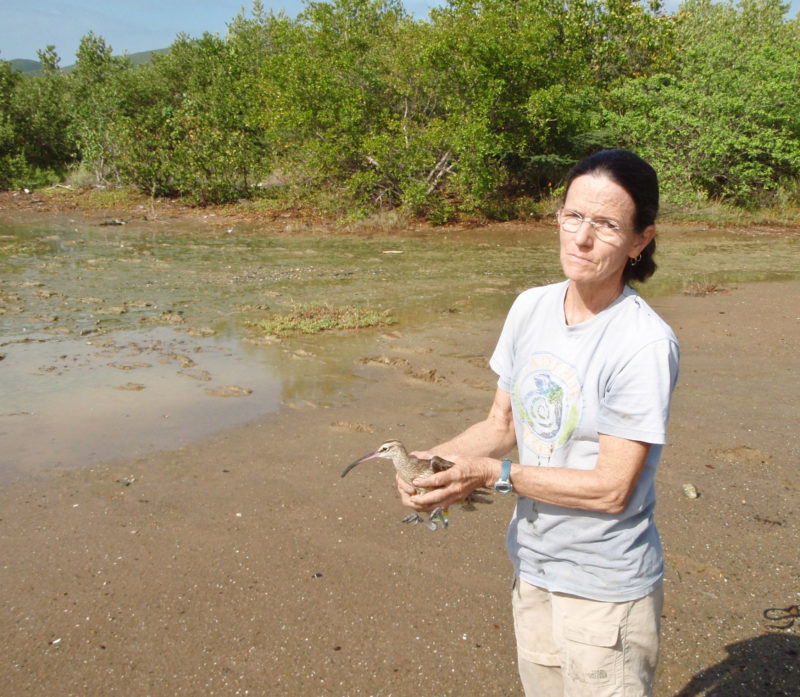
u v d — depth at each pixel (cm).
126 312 1043
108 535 456
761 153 2041
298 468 548
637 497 218
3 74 3162
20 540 451
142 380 749
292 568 420
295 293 1173
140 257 1506
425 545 443
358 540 449
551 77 1961
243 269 1380
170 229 1941
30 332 929
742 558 426
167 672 341
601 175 215
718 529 456
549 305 237
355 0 2130
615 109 2225
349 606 387
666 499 494
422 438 601
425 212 2036
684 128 2044
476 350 856
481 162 1906
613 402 214
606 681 223
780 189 2062
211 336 920
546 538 229
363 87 2000
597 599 222
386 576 412
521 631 246
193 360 820
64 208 2336
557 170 2155
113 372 773
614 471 212
